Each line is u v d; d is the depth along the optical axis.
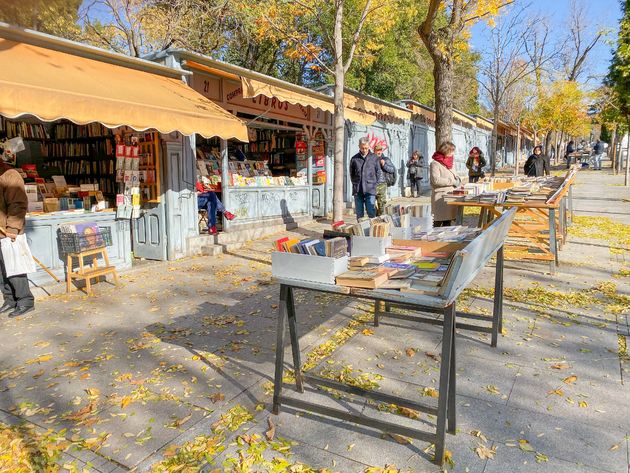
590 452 2.60
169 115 6.03
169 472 2.52
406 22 22.06
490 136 36.62
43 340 4.44
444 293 2.42
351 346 4.13
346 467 2.52
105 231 6.62
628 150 20.23
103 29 15.02
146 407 3.19
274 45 19.45
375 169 8.31
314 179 12.74
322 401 3.22
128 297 5.79
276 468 2.51
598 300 5.23
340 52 7.32
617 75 20.45
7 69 4.78
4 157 6.93
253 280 6.54
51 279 6.02
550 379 3.45
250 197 9.67
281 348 3.02
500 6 9.34
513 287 5.79
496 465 2.51
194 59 7.66
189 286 6.26
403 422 2.95
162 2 15.87
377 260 3.02
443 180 6.93
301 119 11.34
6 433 2.91
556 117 27.20
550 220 6.30
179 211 7.85
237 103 9.16
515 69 24.70
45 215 5.93
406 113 16.02
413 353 3.95
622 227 9.96
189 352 4.11
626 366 3.63
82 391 3.45
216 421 3.00
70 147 8.95
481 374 3.55
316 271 2.76
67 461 2.63
